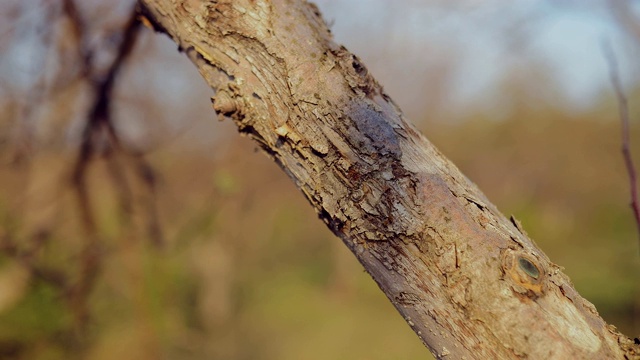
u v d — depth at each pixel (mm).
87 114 1904
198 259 4715
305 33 847
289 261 6918
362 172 767
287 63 823
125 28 1579
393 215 743
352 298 6594
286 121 806
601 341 661
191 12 890
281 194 5055
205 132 2881
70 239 2641
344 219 770
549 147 8648
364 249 766
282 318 5766
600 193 8391
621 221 7781
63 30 1709
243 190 3789
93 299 3305
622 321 5402
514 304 668
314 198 801
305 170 804
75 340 3398
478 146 8867
